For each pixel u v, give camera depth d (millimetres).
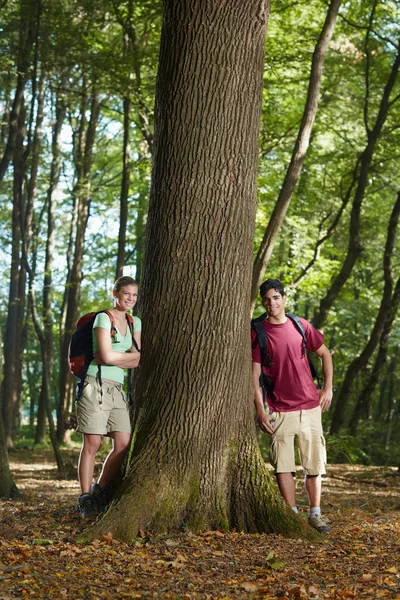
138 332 6152
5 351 22875
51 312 24250
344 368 30906
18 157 18109
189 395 5965
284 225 22188
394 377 32312
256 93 6133
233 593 4238
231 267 6059
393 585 4375
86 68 17031
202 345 6000
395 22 18641
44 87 22234
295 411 6383
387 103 18000
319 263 23172
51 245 24875
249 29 6047
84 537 5367
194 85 6027
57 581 4324
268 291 6328
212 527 5805
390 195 26312
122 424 6238
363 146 21016
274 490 6027
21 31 17125
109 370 6191
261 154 18734
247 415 6141
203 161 6035
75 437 27188
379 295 28531
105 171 29062
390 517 7582
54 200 25016
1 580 4281
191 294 6035
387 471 13562
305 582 4484
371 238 26734
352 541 5824
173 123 6074
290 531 5855
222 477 5945
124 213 20312
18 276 23516
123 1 16219
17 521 6223
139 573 4586
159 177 6156
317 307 27594
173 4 6066
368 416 21609
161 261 6109
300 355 6398
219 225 6039
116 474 6262
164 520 5645
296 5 17156
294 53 16984
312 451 6414
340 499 9844
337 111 20797
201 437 5926
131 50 17047
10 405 22703
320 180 23047
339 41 19188
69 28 16516
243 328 6129
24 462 18516
